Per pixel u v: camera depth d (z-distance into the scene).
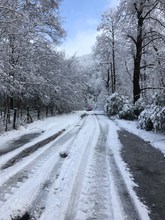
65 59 36.47
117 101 27.88
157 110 12.46
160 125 12.20
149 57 27.45
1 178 6.68
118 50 38.34
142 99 23.11
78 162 8.05
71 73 36.47
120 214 4.79
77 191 5.86
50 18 21.75
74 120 21.89
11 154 9.12
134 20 23.84
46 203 5.25
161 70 22.91
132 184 6.32
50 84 24.08
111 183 6.34
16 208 4.89
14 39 16.58
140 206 5.12
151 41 23.62
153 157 8.82
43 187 6.10
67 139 12.07
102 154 9.19
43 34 21.98
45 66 23.28
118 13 23.92
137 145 10.75
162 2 20.16
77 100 39.59
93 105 67.75
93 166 7.72
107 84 50.19
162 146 10.27
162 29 23.72
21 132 14.30
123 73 41.34
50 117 25.03
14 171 7.22
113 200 5.36
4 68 14.34
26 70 18.42
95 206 5.15
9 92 16.00
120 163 8.04
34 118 22.06
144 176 6.92
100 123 19.55
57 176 6.85
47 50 22.50
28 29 16.97
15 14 13.63
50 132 14.22
